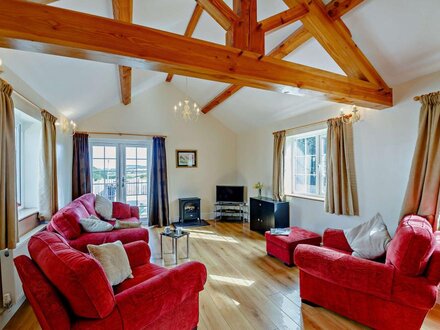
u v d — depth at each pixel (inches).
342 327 81.4
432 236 69.5
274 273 122.7
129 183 229.0
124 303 55.6
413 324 71.4
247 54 82.4
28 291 51.7
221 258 143.4
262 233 194.1
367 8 93.4
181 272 68.8
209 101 234.8
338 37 102.8
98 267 52.2
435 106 97.0
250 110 210.4
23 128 125.6
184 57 71.9
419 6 84.1
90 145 216.4
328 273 85.3
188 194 248.5
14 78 96.3
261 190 224.2
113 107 219.8
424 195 98.2
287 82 89.4
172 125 241.3
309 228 166.1
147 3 97.0
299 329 80.6
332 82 100.0
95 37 60.6
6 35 53.1
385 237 90.5
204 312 90.1
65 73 116.0
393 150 115.9
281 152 190.4
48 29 56.2
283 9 113.4
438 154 95.3
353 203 134.3
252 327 81.7
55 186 133.7
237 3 85.9
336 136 140.1
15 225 82.5
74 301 49.6
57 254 54.7
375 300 77.4
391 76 112.2
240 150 261.6
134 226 134.8
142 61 67.8
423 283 69.2
